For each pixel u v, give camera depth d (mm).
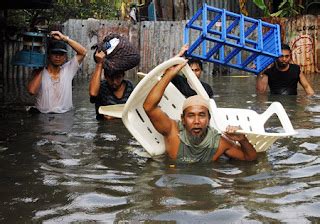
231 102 8070
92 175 4145
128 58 6629
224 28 8023
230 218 3180
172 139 4613
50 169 4328
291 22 14453
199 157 4566
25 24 12836
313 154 4785
